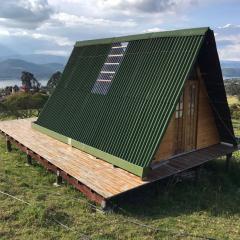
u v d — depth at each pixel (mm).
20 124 16281
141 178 9492
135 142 10195
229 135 13023
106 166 10539
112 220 8453
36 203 9031
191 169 11430
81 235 7652
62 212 8594
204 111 12609
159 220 8625
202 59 11344
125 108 11172
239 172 13023
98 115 12023
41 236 7590
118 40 13234
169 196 10148
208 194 10617
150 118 10211
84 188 9461
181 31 10883
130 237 7703
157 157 10977
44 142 13117
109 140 11031
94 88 12992
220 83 11641
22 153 14578
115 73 12344
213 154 12195
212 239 7793
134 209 9227
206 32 10211
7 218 8320
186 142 12156
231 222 8797
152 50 11461
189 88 11852
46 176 11781
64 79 15047
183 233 7984
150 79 10930
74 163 10805
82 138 12086
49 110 14688
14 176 11594
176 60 10500
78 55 15117
